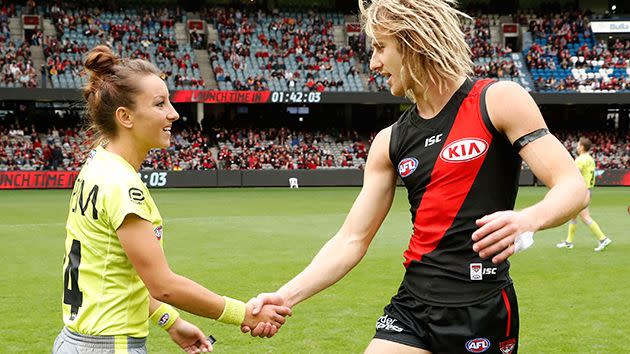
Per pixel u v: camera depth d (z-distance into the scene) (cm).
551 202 266
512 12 4906
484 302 304
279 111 4462
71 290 309
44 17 4272
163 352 646
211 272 1080
